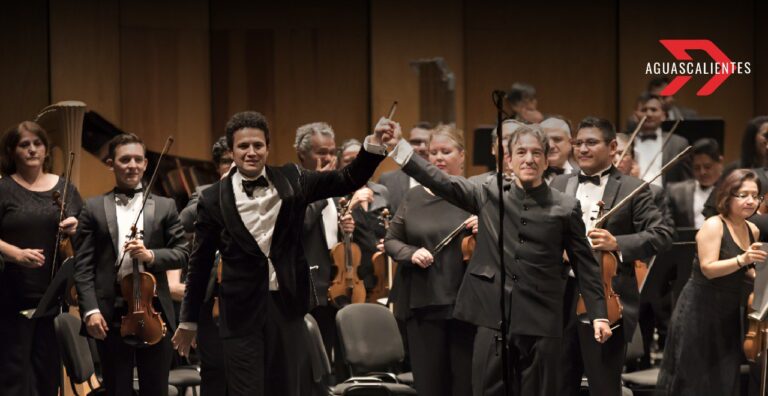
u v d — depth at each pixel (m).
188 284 8.26
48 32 18.41
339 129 20.27
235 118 8.03
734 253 10.79
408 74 19.69
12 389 10.34
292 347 8.09
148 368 10.08
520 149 9.10
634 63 20.16
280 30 20.27
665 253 11.90
